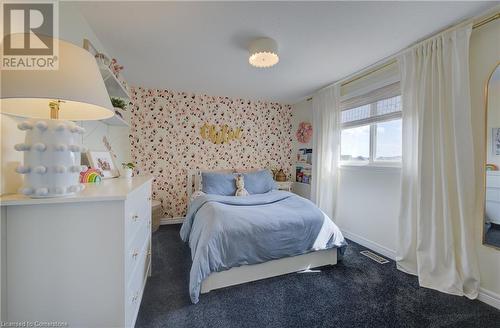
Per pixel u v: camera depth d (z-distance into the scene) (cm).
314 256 211
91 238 92
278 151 416
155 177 342
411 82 204
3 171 90
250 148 397
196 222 214
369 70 256
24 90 77
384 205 245
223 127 377
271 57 197
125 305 97
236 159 387
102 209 93
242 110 390
